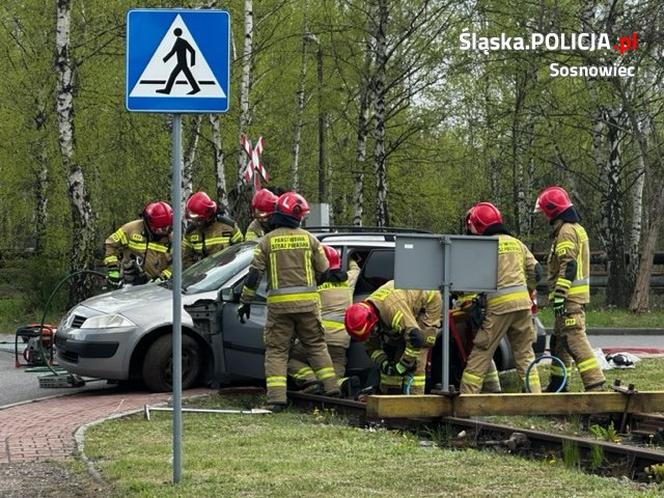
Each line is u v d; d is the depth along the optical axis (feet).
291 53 122.52
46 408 43.11
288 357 42.52
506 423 39.29
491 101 121.19
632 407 38.32
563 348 45.14
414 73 113.19
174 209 27.12
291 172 134.62
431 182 140.77
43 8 119.14
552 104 108.17
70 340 46.37
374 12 111.24
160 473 29.25
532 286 43.32
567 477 27.99
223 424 38.37
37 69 111.75
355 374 45.03
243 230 99.60
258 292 45.19
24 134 115.44
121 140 115.65
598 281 120.37
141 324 45.98
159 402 43.65
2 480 29.53
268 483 27.50
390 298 40.24
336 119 138.62
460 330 44.55
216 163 102.01
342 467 29.55
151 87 26.76
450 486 26.91
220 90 26.89
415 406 36.55
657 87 105.09
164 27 26.78
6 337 81.51
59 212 110.52
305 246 41.50
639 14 97.14
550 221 44.21
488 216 42.32
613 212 107.14
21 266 107.24
